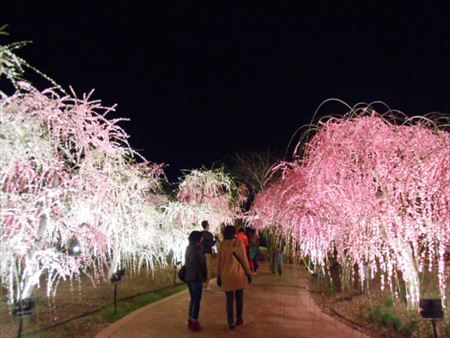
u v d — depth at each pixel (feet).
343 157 31.99
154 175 59.16
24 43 25.72
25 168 28.17
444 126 32.12
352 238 33.53
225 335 25.63
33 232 28.37
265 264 76.07
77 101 33.37
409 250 30.48
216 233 70.33
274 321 29.19
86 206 32.86
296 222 42.57
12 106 27.09
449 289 33.40
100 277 46.65
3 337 23.98
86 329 26.71
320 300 36.94
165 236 57.82
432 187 28.96
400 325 25.90
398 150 31.40
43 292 37.27
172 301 37.04
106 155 36.37
